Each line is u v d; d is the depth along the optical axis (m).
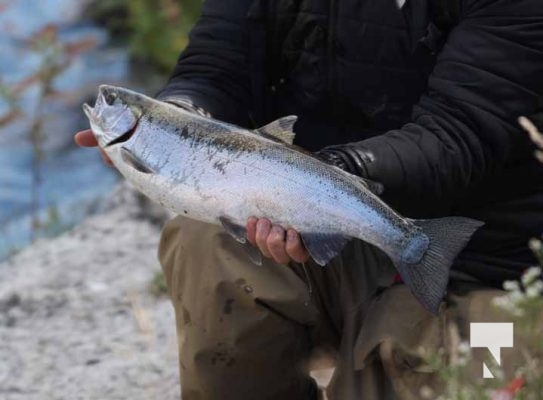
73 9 8.72
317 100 2.41
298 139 2.45
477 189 2.29
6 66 7.80
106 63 7.82
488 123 2.21
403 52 2.34
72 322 3.68
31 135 6.48
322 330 2.41
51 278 4.05
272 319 2.32
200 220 2.22
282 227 2.15
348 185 2.12
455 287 2.33
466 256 2.33
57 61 6.80
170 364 3.32
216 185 2.17
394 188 2.20
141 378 3.26
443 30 2.31
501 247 2.32
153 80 7.62
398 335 2.28
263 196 2.15
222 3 2.52
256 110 2.48
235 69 2.50
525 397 2.07
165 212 4.52
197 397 2.38
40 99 6.38
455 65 2.23
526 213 2.30
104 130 2.22
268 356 2.35
